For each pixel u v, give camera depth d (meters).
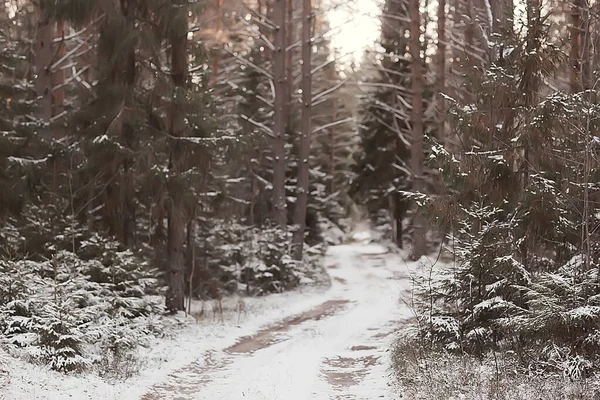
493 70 11.73
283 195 29.86
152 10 16.45
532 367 9.70
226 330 16.64
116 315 13.45
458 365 10.13
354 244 47.59
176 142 17.05
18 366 9.36
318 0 37.06
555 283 9.47
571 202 10.52
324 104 49.06
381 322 18.09
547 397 8.08
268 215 35.88
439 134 29.75
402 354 11.29
